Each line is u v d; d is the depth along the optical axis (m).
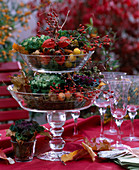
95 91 1.11
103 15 3.57
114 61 2.13
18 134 1.12
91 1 3.53
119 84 1.23
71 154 1.14
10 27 2.95
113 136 1.52
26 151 1.14
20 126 1.14
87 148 1.14
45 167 1.08
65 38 1.13
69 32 1.22
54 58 1.06
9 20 3.13
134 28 3.78
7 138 1.29
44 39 1.14
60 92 1.10
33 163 1.13
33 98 1.07
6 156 1.19
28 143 1.13
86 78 1.17
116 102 1.26
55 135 1.22
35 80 1.14
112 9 3.62
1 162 1.14
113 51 3.69
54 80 1.12
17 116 2.21
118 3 3.67
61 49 1.11
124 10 3.69
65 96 1.06
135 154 1.09
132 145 1.34
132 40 3.82
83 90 1.14
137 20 3.75
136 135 1.54
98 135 1.52
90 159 1.15
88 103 1.14
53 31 1.18
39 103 1.08
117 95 1.24
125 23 3.73
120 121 1.29
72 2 3.42
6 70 2.35
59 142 1.22
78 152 1.15
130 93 1.45
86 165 1.09
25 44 1.13
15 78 1.14
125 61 3.87
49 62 1.08
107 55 2.00
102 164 1.09
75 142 1.41
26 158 1.14
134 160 1.05
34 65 1.11
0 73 2.22
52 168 1.07
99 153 1.14
